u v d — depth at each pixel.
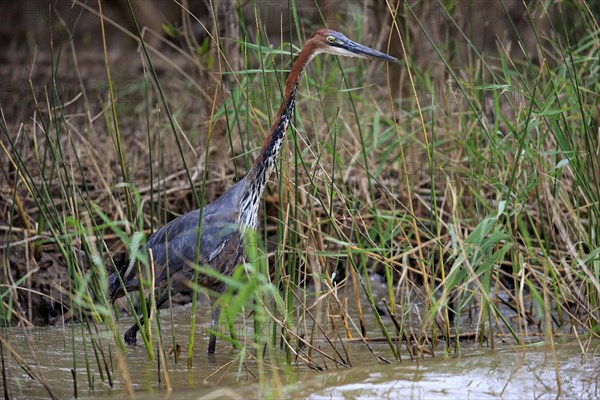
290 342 10.20
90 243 9.13
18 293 12.35
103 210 13.68
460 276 9.64
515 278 10.73
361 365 9.85
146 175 14.92
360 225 13.27
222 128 14.66
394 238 13.70
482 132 13.20
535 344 10.34
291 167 12.87
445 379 9.16
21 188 13.62
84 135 15.81
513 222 12.81
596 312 10.85
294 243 10.63
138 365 10.02
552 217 11.96
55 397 8.54
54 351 10.54
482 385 8.96
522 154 11.24
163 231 11.05
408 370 9.50
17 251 12.70
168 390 8.89
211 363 10.16
